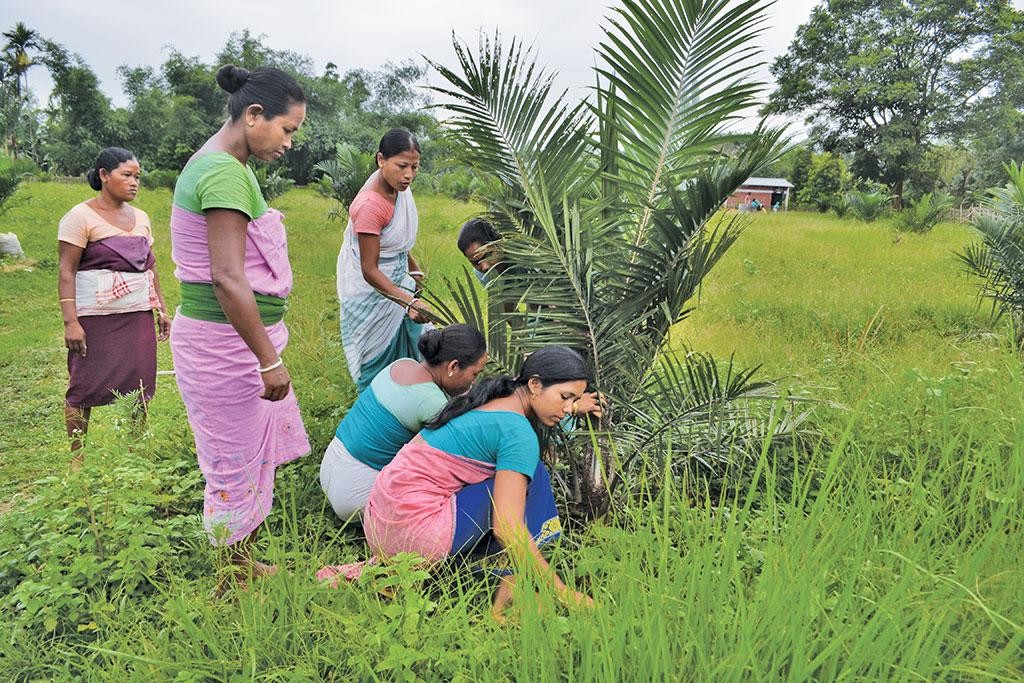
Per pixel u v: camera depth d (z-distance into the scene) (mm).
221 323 2789
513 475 2643
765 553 2299
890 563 2295
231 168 2646
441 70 3195
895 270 11055
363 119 71188
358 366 4242
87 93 63562
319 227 18844
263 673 2139
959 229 20547
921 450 3535
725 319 7770
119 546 2820
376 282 3986
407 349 4375
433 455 2766
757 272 11109
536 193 3117
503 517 2555
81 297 4367
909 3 46625
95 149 63031
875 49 46156
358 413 3232
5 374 6672
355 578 2564
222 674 2186
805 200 53969
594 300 3158
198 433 2887
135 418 4137
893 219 23656
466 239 3832
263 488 3037
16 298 10133
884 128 45875
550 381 2701
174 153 61781
